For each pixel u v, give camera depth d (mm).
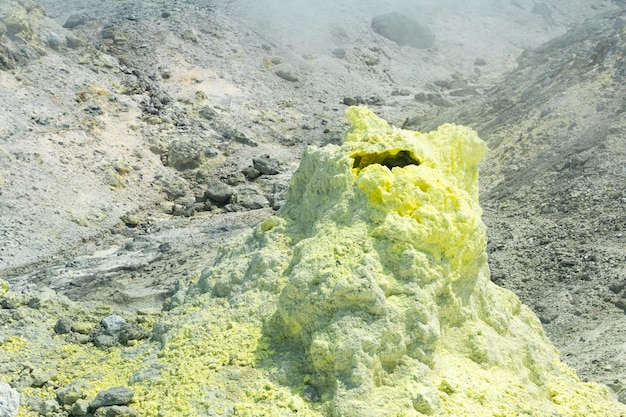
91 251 24344
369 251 6957
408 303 6781
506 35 59031
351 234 7105
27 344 8109
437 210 7254
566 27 63625
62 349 8062
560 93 28984
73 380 7234
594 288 15219
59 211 26375
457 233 7188
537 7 64812
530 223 19672
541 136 26281
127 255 21344
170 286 15727
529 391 7113
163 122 34531
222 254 8734
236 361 6926
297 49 47188
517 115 29594
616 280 15273
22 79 33375
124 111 34406
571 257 16938
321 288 6719
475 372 7039
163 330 7766
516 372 7328
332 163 7875
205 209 28109
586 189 20531
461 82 48000
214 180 28875
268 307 7418
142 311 8992
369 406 6289
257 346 7062
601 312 14406
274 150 34375
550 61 39344
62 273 19844
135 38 41188
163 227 26188
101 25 42281
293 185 8703
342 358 6395
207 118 35812
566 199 20406
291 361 6793
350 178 7609
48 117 31688
